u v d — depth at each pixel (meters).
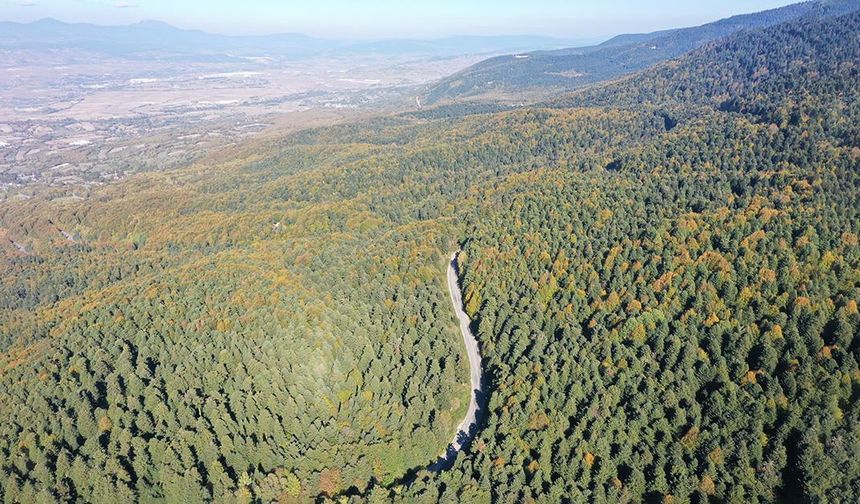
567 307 175.00
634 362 147.50
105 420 149.12
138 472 135.62
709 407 132.25
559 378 149.75
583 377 148.00
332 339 171.12
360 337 172.75
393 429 144.88
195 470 130.50
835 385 124.38
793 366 131.62
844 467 112.19
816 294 144.75
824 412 120.88
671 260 174.50
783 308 146.50
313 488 129.75
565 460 129.50
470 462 132.75
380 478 135.62
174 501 131.62
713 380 138.62
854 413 120.31
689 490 119.19
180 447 136.88
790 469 118.38
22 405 158.00
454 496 122.88
